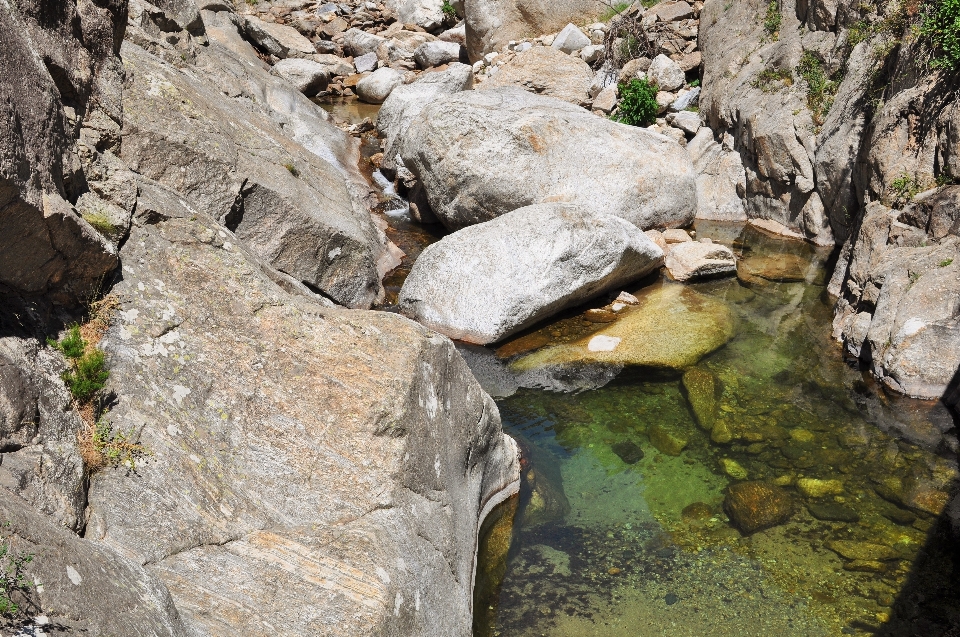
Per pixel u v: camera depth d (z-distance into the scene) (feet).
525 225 33.47
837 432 27.20
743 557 22.21
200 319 19.51
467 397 21.99
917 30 34.73
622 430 27.58
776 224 43.04
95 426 16.49
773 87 44.06
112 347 18.02
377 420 18.75
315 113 51.60
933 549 22.40
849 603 20.74
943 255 30.07
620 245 34.04
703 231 43.42
